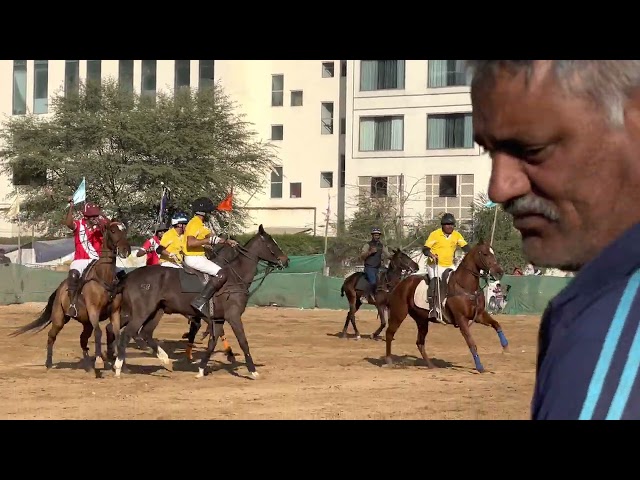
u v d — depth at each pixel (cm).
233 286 1414
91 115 4578
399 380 1373
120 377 1397
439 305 1513
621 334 105
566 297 115
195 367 1555
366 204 4297
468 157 4459
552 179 113
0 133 5066
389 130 4650
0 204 5206
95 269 1404
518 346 1986
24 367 1505
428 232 4075
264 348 1891
